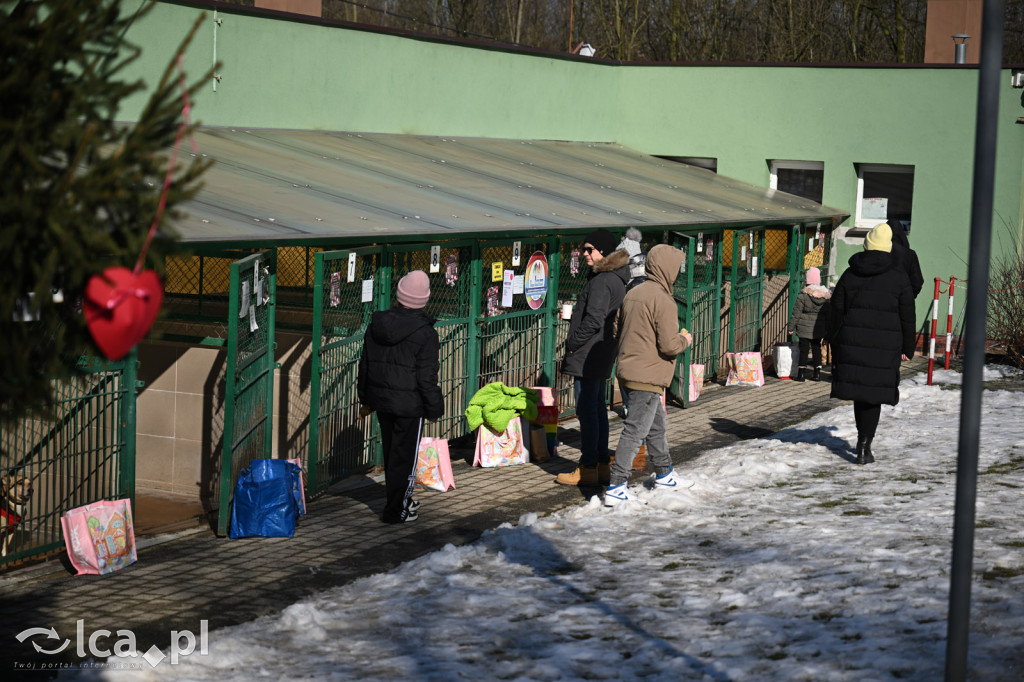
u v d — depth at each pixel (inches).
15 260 141.5
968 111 683.4
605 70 749.9
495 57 631.8
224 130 458.9
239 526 298.2
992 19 146.4
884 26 1193.4
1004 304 631.8
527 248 445.1
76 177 144.6
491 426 388.2
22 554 266.5
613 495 324.2
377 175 441.7
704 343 578.2
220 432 384.5
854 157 714.2
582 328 354.0
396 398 309.0
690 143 754.2
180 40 437.1
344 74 523.8
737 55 1277.1
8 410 148.9
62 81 152.3
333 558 280.5
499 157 574.9
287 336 382.9
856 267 378.0
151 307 149.5
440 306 399.9
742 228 613.9
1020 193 672.4
